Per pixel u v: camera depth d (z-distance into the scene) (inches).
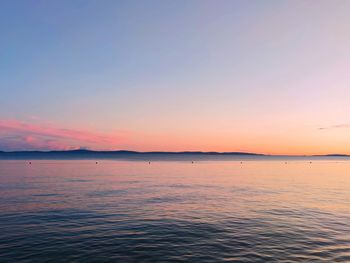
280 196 1632.6
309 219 1064.8
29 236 823.1
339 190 1930.4
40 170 3757.4
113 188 1948.8
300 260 665.6
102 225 956.0
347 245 772.0
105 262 645.3
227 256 689.6
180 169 4456.2
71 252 703.1
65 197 1521.9
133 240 800.9
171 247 748.0
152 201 1430.9
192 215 1119.6
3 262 638.5
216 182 2453.2
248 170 4453.7
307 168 5408.5
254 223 999.0
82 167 4717.0
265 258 678.5
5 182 2250.2
